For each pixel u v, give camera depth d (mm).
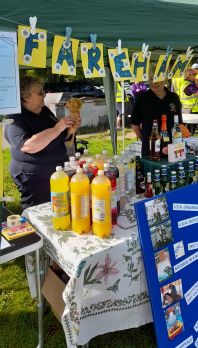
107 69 3293
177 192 1689
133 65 2139
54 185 1585
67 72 1791
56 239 1579
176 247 1657
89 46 1857
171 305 1625
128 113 8531
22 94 2408
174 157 2121
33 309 2320
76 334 1450
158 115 3191
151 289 1549
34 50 1602
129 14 1916
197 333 1725
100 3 1783
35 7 1588
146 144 3236
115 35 1943
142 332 2031
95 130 9336
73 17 1735
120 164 1798
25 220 1799
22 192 2582
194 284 1738
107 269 1500
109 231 1576
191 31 2256
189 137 3088
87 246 1491
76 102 2775
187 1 2182
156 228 1580
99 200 1511
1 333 2102
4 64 1419
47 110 2680
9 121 1639
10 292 2537
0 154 1537
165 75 2506
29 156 2441
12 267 2871
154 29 2072
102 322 1580
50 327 2115
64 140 2684
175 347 1615
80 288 1426
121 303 1597
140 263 1604
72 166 1729
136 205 1525
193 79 5383
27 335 2072
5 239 1596
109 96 3510
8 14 1517
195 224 1758
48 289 1849
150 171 2135
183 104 5898
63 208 1611
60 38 1717
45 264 1927
